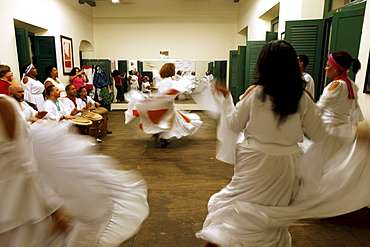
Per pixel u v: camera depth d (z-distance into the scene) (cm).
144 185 153
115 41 1080
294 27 440
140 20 1065
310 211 148
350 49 336
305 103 140
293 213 145
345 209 149
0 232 95
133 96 467
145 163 391
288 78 133
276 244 146
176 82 456
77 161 118
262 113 141
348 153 154
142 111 459
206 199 278
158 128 457
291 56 134
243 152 151
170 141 517
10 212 96
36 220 99
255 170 146
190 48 1080
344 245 201
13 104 96
